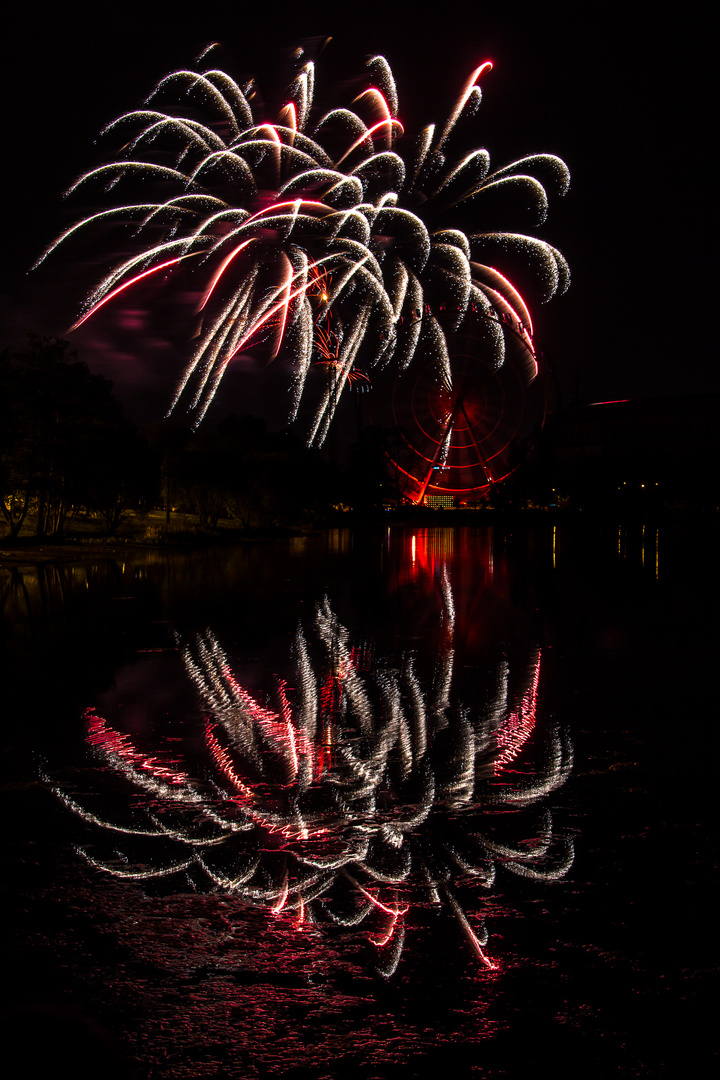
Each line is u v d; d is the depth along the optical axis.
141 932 5.14
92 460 50.31
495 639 18.16
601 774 8.62
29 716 11.24
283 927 5.21
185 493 69.69
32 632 18.95
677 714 11.34
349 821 7.25
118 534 59.53
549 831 6.96
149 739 10.09
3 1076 1.38
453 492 130.50
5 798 7.93
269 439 86.31
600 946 4.92
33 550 45.84
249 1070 3.79
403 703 12.05
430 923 5.26
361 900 5.61
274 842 6.75
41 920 5.32
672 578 33.75
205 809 7.59
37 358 48.19
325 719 11.09
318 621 20.95
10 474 47.53
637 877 5.96
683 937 5.03
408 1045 3.97
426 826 7.12
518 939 5.03
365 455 124.94
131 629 19.44
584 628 19.91
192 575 34.84
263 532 75.00
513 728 10.59
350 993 4.43
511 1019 4.17
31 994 4.41
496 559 45.94
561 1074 3.75
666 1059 3.85
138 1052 3.92
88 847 6.65
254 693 12.70
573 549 55.34
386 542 66.00
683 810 7.48
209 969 4.68
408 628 19.84
